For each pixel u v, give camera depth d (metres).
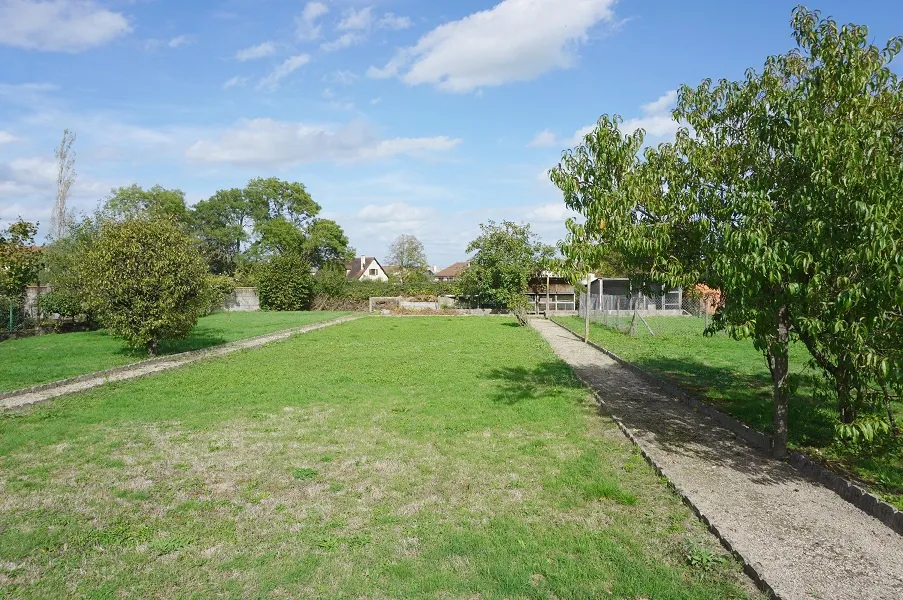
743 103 7.48
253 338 22.23
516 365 14.96
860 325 5.36
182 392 11.22
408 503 5.60
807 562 4.30
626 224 7.57
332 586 4.08
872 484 5.85
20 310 23.27
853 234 5.54
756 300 6.45
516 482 6.09
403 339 22.45
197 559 4.50
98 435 8.11
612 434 8.06
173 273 16.08
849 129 5.81
